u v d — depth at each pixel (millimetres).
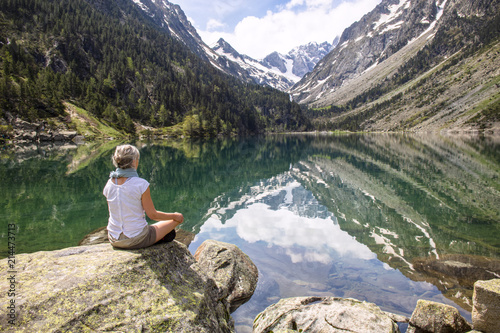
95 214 14664
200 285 5254
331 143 89250
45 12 146875
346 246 10742
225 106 169375
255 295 7332
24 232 12008
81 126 91438
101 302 3799
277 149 67062
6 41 119812
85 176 25797
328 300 6586
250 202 18266
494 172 28094
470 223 13594
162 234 4973
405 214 15484
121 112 113438
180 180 26047
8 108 76938
